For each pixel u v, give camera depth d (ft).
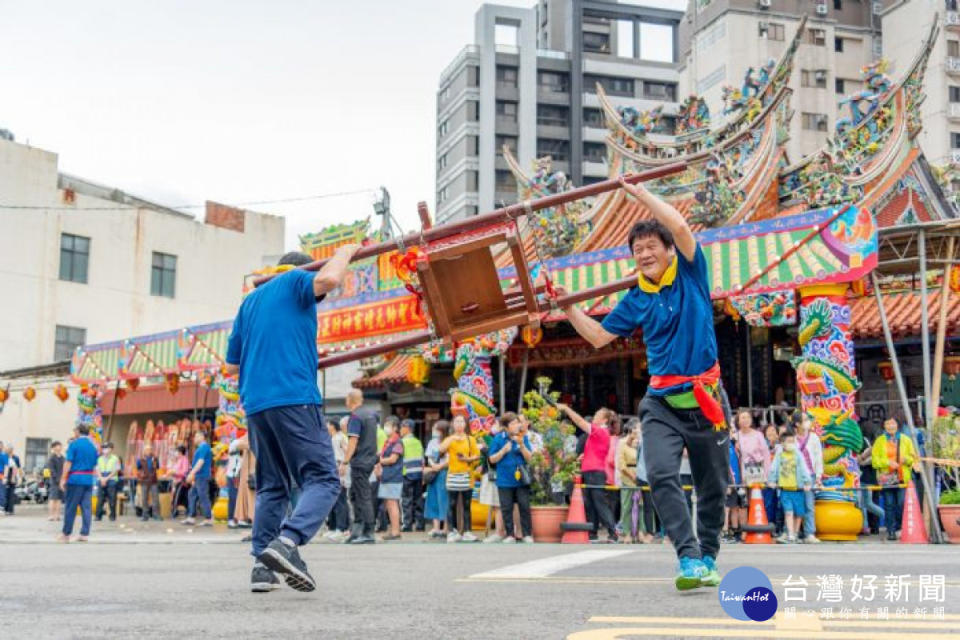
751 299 48.01
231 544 41.42
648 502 46.96
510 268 57.93
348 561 25.64
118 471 80.12
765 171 63.41
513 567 22.59
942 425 43.52
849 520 45.24
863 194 61.05
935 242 48.26
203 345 75.72
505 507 46.65
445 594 16.03
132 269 136.36
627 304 17.16
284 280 17.13
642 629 11.87
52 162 129.29
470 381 58.29
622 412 72.59
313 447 16.40
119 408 112.06
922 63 60.70
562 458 48.65
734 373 68.64
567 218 69.92
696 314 16.06
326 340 68.95
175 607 14.28
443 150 279.69
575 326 18.35
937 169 70.08
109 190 145.18
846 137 62.23
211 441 86.94
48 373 101.09
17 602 14.99
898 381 44.60
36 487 116.78
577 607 14.14
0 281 122.83
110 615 13.37
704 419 16.25
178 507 86.69
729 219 63.21
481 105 266.16
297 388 16.48
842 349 46.44
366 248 18.38
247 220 151.53
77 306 130.00
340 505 50.60
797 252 47.29
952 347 61.57
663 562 24.52
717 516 16.72
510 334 57.67
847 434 45.91
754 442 46.01
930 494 42.75
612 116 74.64
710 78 216.95
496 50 269.44
